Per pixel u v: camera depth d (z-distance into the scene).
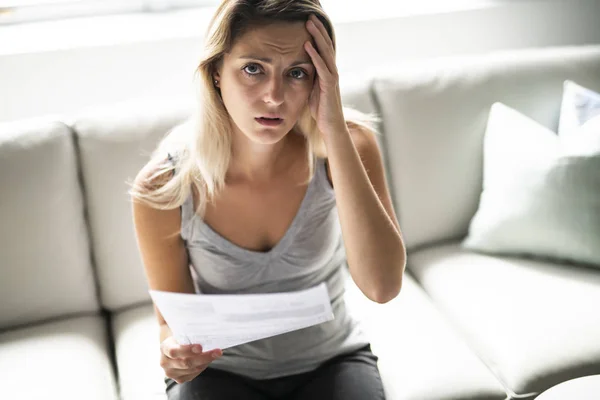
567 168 1.53
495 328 1.38
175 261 1.20
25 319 1.51
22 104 1.81
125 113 1.57
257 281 1.19
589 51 1.86
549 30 2.16
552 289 1.47
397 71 1.75
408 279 1.63
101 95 1.86
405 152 1.70
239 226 1.18
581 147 1.53
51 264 1.50
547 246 1.58
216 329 0.98
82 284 1.54
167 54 1.85
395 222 1.25
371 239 1.11
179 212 1.16
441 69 1.76
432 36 2.07
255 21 0.97
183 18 2.01
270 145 1.12
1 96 1.78
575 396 1.12
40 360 1.37
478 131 1.74
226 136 1.11
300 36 1.00
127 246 1.55
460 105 1.73
